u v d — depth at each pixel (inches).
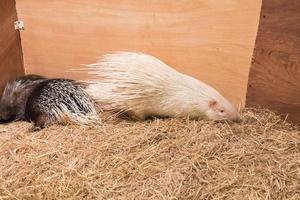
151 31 74.2
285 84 69.6
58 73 85.6
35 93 74.2
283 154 63.4
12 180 57.6
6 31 78.2
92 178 58.1
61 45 81.7
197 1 68.5
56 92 73.1
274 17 64.8
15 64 83.4
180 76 71.4
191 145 64.9
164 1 70.3
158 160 61.7
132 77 70.0
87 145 64.9
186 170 59.4
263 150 64.2
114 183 57.4
